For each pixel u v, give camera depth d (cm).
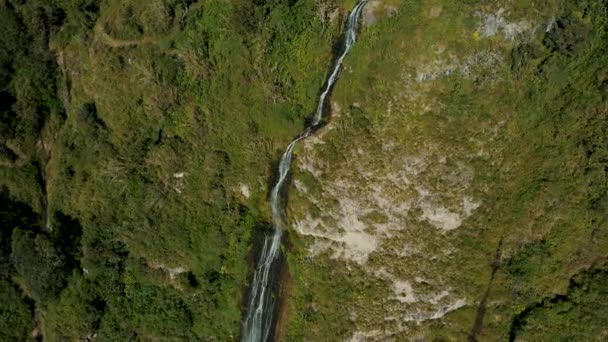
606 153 3597
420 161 3847
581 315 3594
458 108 3722
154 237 4497
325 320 4150
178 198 4478
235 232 4378
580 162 3675
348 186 4038
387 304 4012
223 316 4431
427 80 3722
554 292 3712
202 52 4262
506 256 3800
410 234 3947
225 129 4369
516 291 3769
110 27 4500
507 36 3622
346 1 3978
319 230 4156
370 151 3938
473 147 3778
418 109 3781
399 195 3922
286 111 4184
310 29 4034
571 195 3697
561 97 3706
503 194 3809
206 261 4444
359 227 4047
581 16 3584
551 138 3738
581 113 3669
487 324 3828
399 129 3844
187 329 4441
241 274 4388
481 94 3700
